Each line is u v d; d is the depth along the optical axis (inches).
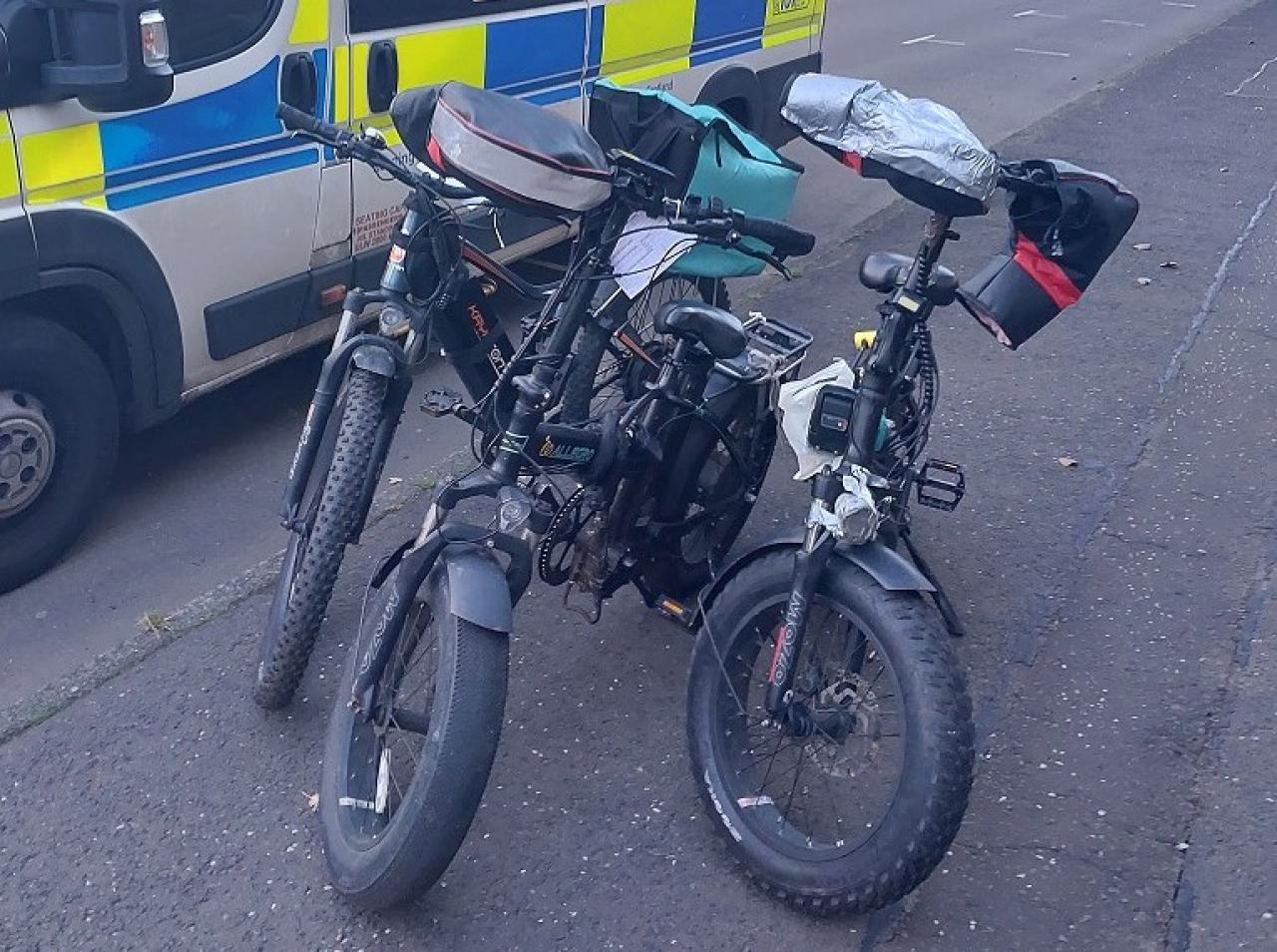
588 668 149.1
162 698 142.4
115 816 125.7
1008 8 749.9
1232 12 754.8
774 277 275.1
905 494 137.7
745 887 119.1
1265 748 135.9
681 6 255.4
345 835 114.9
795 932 114.0
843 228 318.0
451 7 200.4
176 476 190.1
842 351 237.8
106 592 162.9
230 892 117.4
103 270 158.2
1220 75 530.9
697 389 132.7
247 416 208.1
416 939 112.7
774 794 127.1
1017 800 129.6
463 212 193.6
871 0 751.1
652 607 143.9
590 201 108.3
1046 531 178.1
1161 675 148.4
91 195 155.4
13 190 146.6
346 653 149.9
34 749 134.3
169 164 163.5
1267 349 241.4
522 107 108.3
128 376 169.5
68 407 160.2
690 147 142.6
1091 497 187.5
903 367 125.6
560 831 125.3
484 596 107.4
